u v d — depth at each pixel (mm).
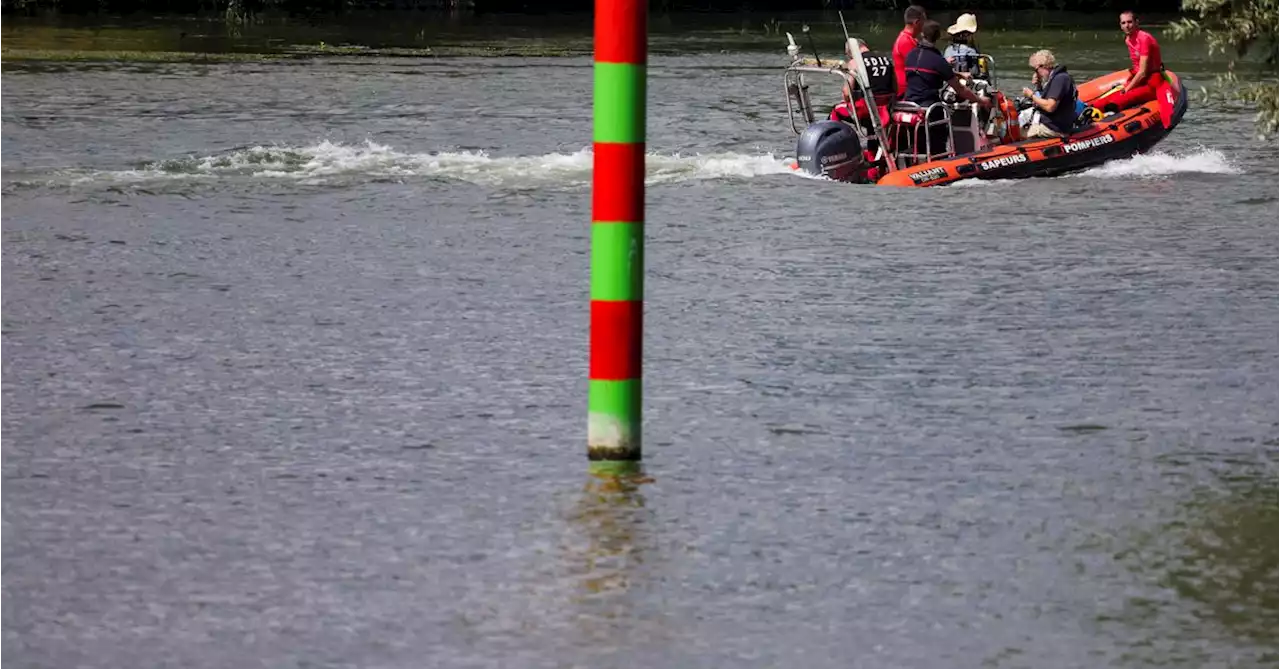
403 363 35938
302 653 21234
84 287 43656
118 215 54750
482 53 121938
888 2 192125
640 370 29047
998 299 42844
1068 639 21766
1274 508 26844
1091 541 25328
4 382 34344
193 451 29734
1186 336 38875
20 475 28391
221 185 60906
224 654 21219
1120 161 65750
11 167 64875
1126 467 29016
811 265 47094
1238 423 31812
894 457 29500
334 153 69000
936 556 24672
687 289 43812
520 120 81438
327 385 34156
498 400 33031
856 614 22531
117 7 168500
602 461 29031
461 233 51719
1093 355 37000
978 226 53562
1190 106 87375
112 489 27672
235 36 137250
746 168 64125
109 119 80438
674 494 27312
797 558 24516
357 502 26953
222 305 41625
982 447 30141
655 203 57062
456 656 21109
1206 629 22078
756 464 28938
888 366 35906
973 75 65625
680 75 105062
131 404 32781
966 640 21703
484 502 26891
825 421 31719
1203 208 57188
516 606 22672
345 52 121625
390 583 23516
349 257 47844
